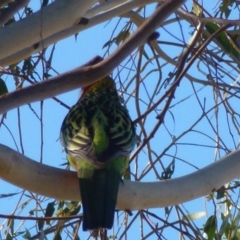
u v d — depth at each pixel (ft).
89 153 26.96
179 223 32.76
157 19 24.08
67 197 26.16
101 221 25.14
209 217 33.45
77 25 30.35
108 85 34.22
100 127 28.60
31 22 27.91
